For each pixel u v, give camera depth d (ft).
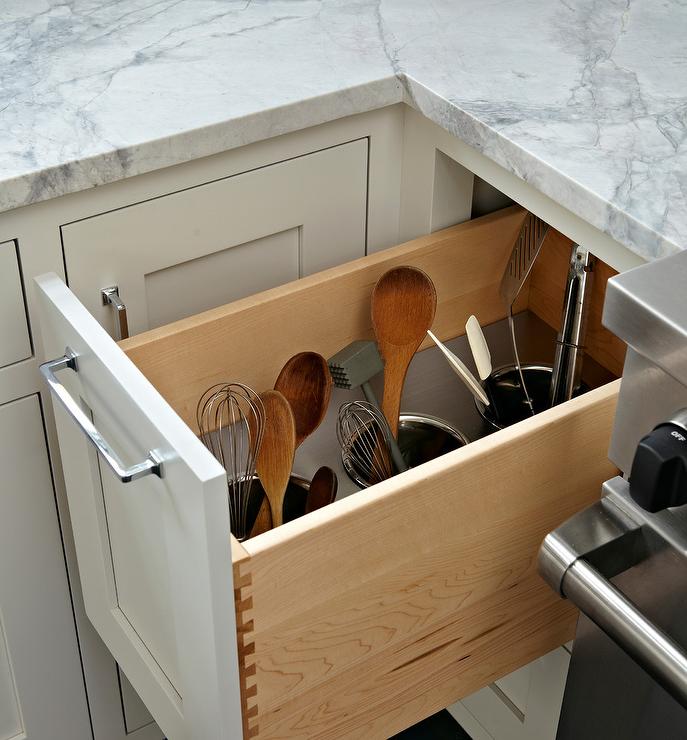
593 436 2.77
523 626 3.13
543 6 3.88
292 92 3.22
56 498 3.45
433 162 3.50
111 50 3.46
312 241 3.60
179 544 2.46
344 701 2.80
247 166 3.26
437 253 3.55
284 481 3.04
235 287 3.53
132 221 3.10
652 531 2.30
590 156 2.95
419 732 4.58
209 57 3.43
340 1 3.86
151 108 3.11
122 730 4.24
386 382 3.44
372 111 3.44
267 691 2.59
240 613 2.38
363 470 3.34
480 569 2.82
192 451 2.21
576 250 3.36
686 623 2.30
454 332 3.87
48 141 2.93
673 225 2.66
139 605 3.11
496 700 4.13
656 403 2.15
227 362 3.19
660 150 2.99
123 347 2.94
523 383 3.57
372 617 2.66
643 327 2.05
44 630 3.73
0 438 3.21
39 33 3.56
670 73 3.42
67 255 3.04
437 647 2.92
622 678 2.60
